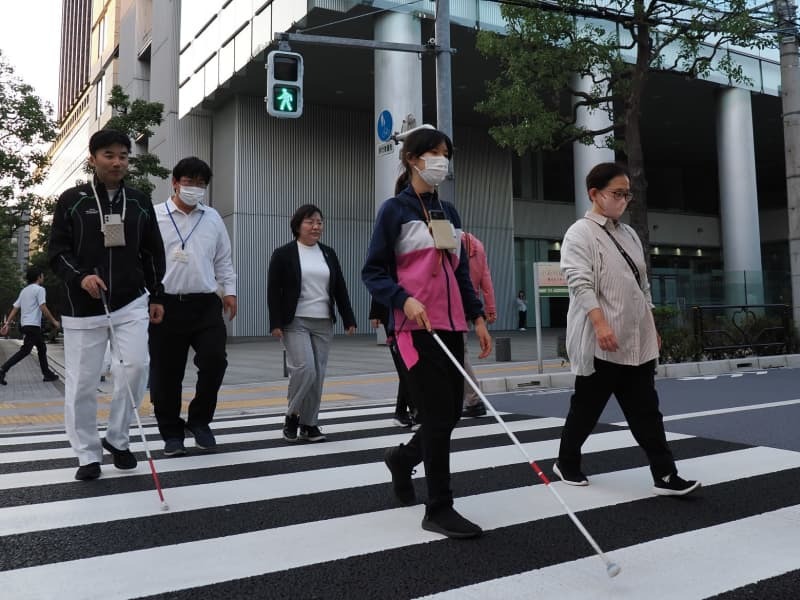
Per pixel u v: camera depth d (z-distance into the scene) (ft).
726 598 7.13
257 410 23.77
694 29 37.91
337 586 7.45
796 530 9.36
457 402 9.48
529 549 8.60
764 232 130.93
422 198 9.75
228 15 69.51
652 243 113.29
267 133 77.30
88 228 12.34
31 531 9.45
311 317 16.40
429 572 7.83
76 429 12.57
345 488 11.85
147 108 59.98
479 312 9.79
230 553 8.53
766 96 81.97
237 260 74.74
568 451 11.94
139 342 12.73
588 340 11.11
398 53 56.44
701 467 13.16
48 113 68.59
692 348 36.76
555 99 42.75
